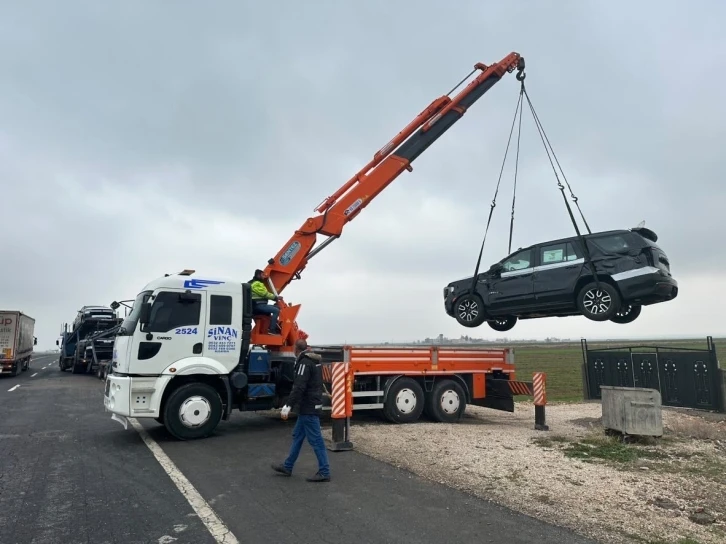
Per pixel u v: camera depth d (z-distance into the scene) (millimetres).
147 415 9062
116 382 9133
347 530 4828
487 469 7125
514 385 11680
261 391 10555
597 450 8484
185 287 9648
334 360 11234
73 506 5531
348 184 12031
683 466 7527
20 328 26625
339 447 8320
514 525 5000
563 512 5414
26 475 6812
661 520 5219
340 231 11859
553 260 10672
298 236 11758
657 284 9344
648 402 9117
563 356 49969
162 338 9297
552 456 7996
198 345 9609
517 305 11086
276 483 6398
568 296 10336
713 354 12414
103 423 11234
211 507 5480
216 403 9609
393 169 12141
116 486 6281
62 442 9086
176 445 8844
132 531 4816
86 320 27406
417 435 9680
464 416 13211
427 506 5527
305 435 6738
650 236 10203
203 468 7180
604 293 9742
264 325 11031
